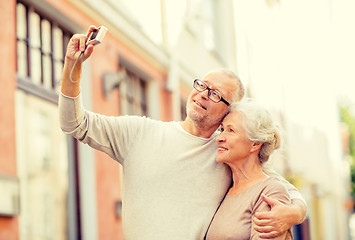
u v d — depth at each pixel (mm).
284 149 3029
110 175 5816
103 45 5785
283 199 2732
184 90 8742
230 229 2770
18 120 4395
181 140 2932
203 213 2879
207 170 2930
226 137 2865
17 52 4480
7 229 4129
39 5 4719
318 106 22625
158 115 7273
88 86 5445
